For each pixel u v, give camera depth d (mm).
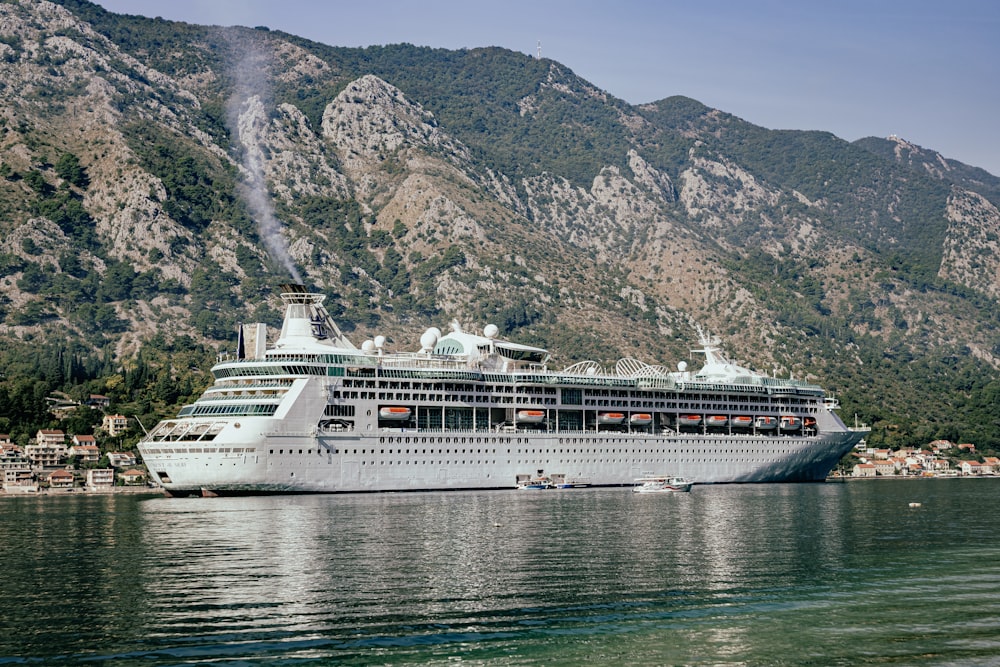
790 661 95188
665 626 104312
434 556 136875
